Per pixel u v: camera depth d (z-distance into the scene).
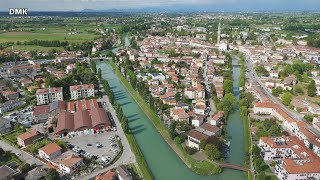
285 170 180.75
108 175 185.25
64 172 195.25
